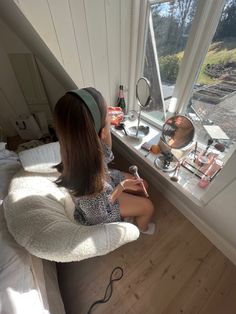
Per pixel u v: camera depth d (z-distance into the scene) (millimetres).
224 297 946
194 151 1036
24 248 699
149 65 1221
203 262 1077
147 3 991
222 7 726
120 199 1061
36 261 735
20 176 1042
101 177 632
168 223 1273
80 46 1006
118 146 1831
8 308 542
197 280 1007
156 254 1119
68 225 728
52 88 1994
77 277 1030
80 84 1167
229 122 894
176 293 965
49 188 989
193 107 1053
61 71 1237
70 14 877
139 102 1166
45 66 1763
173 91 1105
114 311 913
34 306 585
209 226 1143
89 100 535
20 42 1620
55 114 548
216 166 940
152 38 1103
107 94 1343
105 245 688
